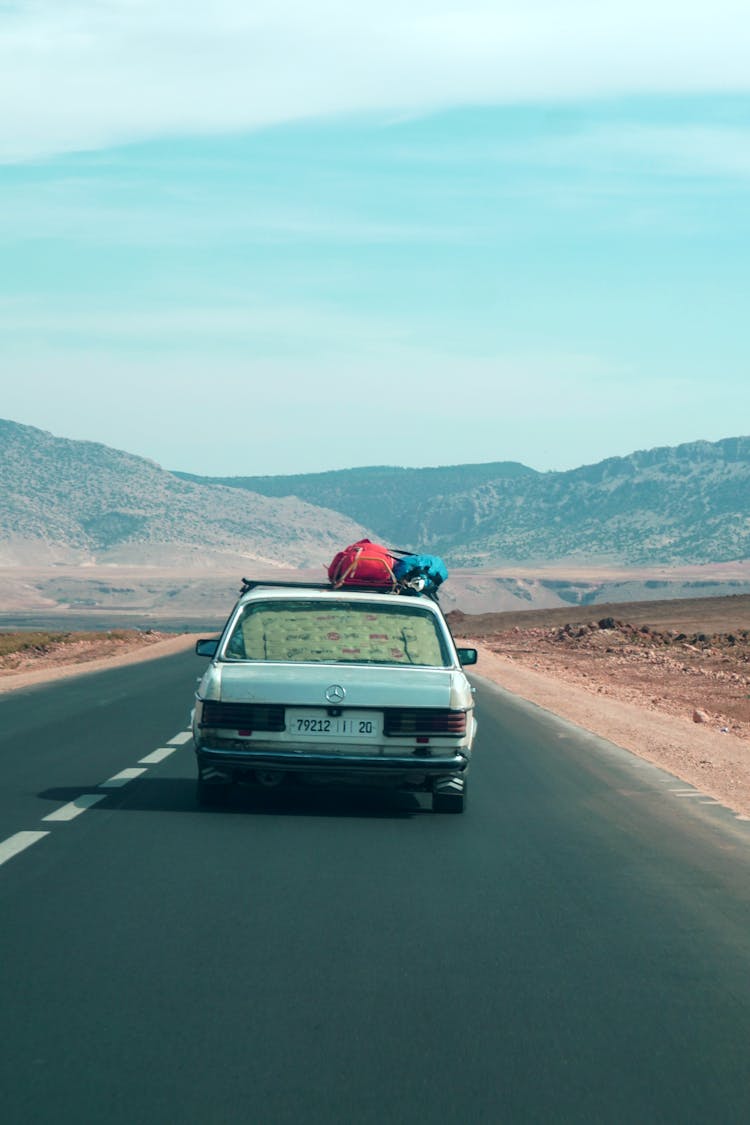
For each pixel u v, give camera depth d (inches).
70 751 645.3
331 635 470.0
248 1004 238.8
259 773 445.7
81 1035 220.4
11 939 280.4
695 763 665.6
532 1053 216.2
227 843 397.1
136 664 1636.3
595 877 360.2
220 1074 204.1
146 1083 199.6
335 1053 214.4
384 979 256.5
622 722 892.6
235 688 438.6
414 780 449.1
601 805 499.5
